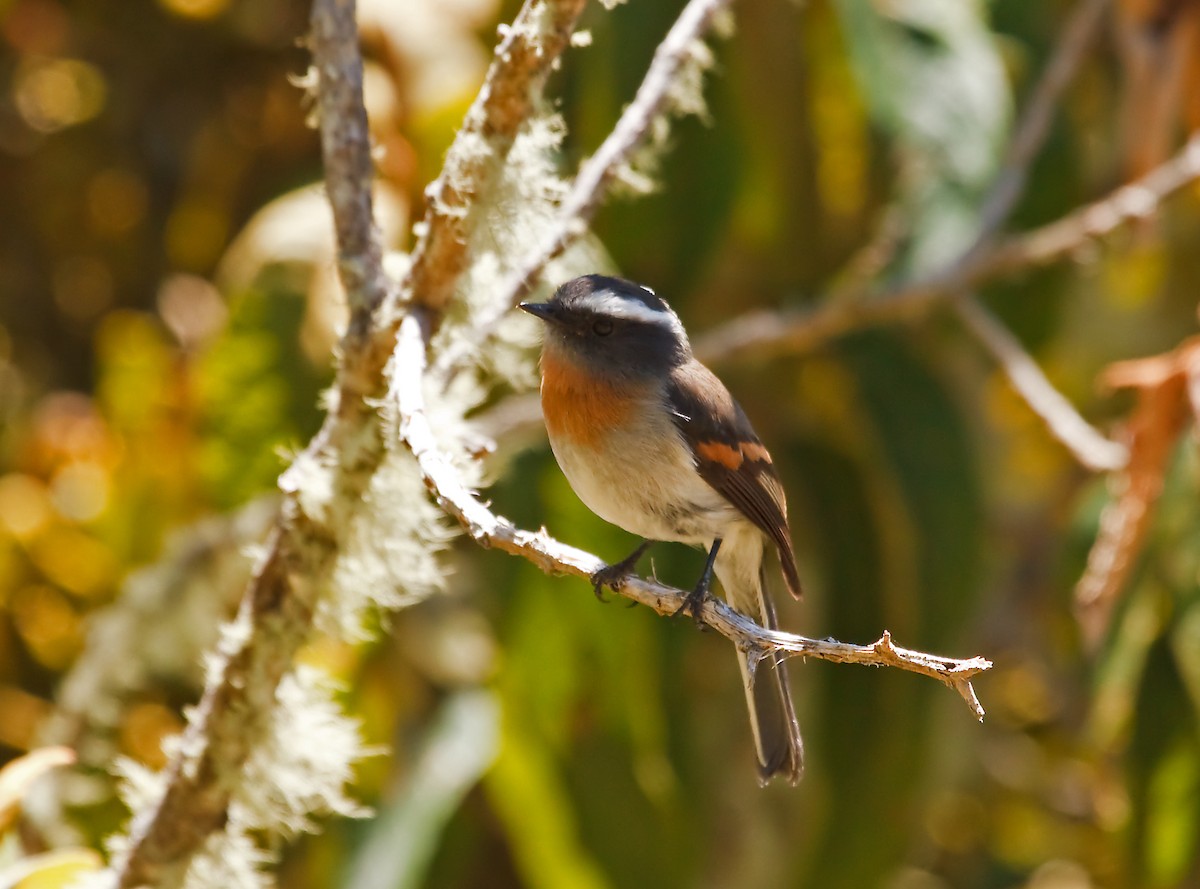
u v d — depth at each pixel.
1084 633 10.31
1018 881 14.66
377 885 9.91
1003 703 14.59
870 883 10.86
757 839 12.38
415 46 9.63
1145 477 8.88
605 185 6.48
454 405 6.49
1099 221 10.07
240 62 12.70
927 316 11.71
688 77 6.75
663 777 10.42
